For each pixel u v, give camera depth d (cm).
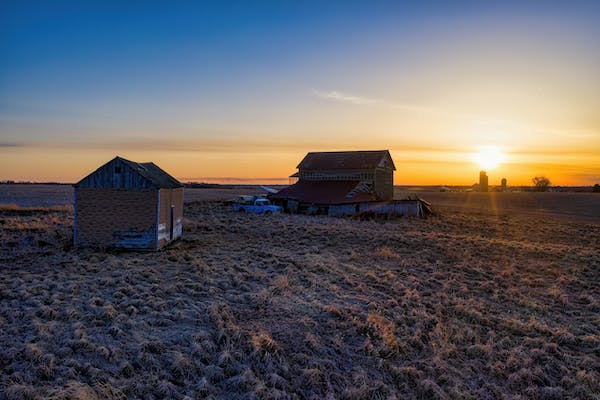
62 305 1286
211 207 5166
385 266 2102
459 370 1059
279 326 1218
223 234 2981
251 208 4700
